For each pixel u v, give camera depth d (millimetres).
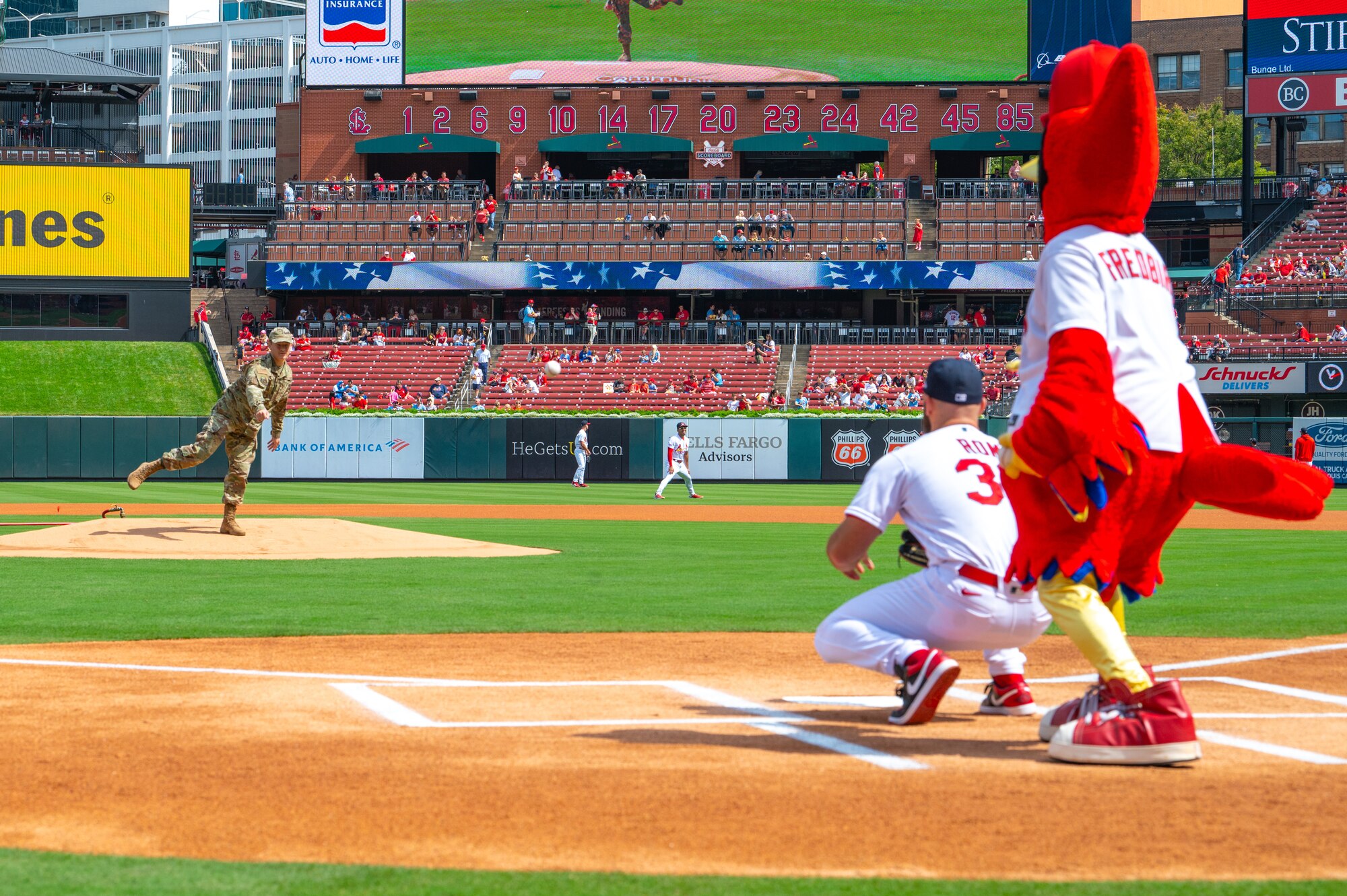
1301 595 11234
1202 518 24094
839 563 5660
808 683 6891
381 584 11938
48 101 53562
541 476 39625
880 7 49719
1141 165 4930
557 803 4258
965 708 6168
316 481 39438
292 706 6090
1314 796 4371
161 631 8844
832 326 46562
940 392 5703
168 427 39438
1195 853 3697
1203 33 77125
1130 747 4797
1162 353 4938
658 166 54094
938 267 45562
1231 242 55312
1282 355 39750
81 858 3646
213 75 114625
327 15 50531
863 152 53594
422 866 3566
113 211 48969
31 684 6711
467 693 6508
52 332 48781
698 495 31703
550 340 46844
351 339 46406
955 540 5426
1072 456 4641
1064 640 8641
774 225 47719
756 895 3324
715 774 4680
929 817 4086
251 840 3836
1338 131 72812
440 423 39625
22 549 14641
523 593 11320
